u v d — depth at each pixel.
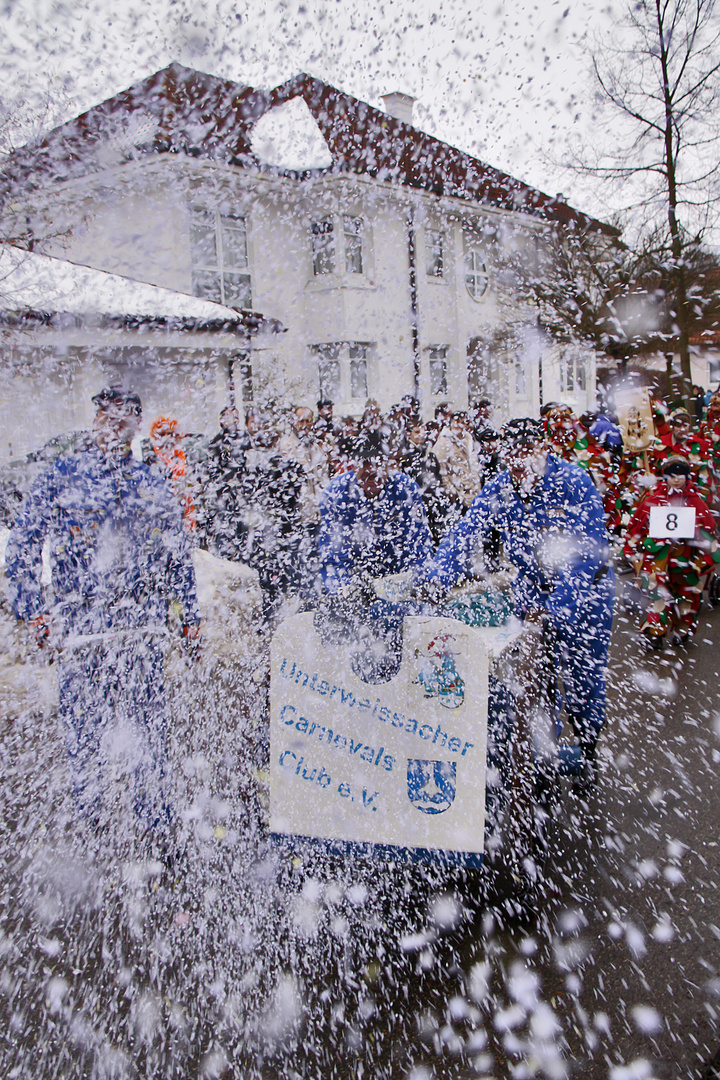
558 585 2.45
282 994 1.76
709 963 1.81
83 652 2.46
